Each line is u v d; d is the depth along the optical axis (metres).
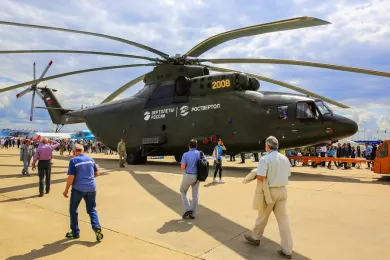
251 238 4.70
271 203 4.29
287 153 20.80
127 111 17.92
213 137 13.94
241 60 12.85
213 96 14.46
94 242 4.78
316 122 12.10
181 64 15.85
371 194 8.33
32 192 8.55
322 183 10.25
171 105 15.79
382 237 5.04
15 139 65.62
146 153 16.77
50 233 5.19
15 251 4.37
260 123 12.98
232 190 8.90
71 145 35.12
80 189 4.87
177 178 11.04
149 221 5.92
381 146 11.66
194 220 6.00
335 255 4.33
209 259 4.17
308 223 5.79
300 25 9.30
